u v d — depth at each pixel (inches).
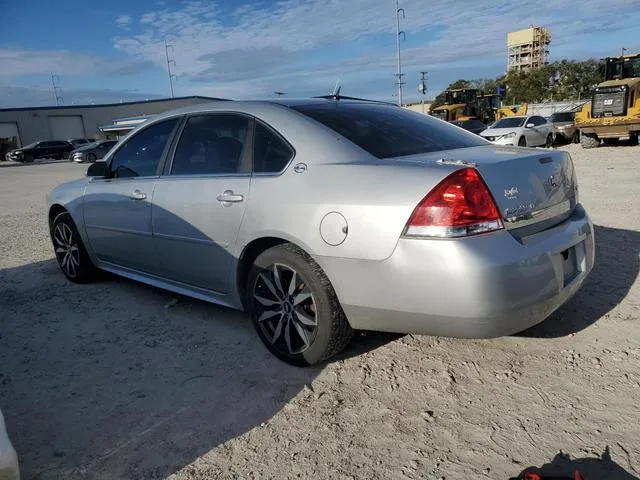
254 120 138.2
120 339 150.6
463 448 97.0
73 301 184.1
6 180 844.0
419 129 140.8
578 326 140.9
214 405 115.2
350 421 106.9
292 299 125.8
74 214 193.0
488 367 123.2
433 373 122.0
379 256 106.7
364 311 112.9
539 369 121.0
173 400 118.0
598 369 119.5
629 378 115.1
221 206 136.1
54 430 109.3
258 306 134.0
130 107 2544.3
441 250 100.3
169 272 160.2
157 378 127.9
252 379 125.0
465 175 102.0
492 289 99.3
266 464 96.3
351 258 110.7
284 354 129.8
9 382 129.4
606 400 108.0
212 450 100.8
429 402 111.3
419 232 102.5
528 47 4252.0
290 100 145.7
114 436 106.4
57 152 1605.6
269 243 132.2
